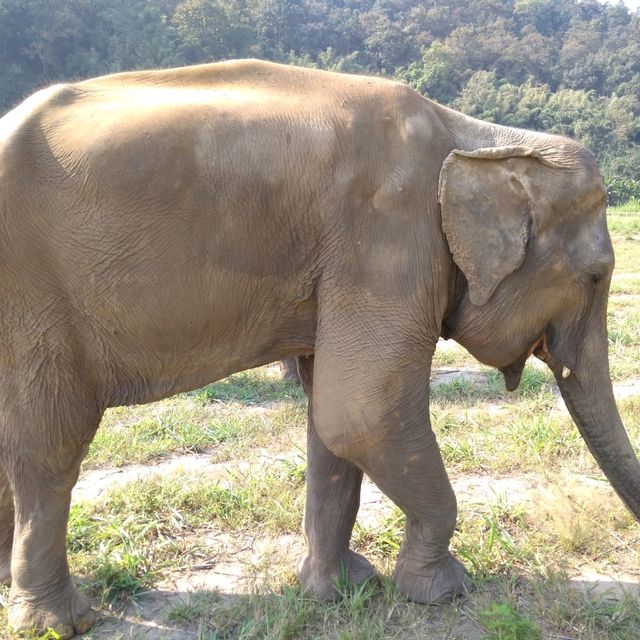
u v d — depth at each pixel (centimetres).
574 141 261
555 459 415
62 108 235
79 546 320
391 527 332
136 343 240
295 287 243
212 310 239
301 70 256
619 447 267
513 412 510
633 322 814
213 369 254
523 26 10012
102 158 223
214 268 233
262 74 255
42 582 255
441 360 681
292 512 350
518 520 339
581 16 11281
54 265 228
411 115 244
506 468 406
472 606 273
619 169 5816
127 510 354
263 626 262
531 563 302
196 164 227
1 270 226
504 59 8412
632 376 621
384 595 282
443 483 259
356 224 236
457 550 313
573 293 258
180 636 263
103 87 250
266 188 232
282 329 253
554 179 249
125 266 228
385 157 238
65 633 257
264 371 670
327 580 283
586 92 7925
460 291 260
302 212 236
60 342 235
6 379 238
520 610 272
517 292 255
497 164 245
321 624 268
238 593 288
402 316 240
